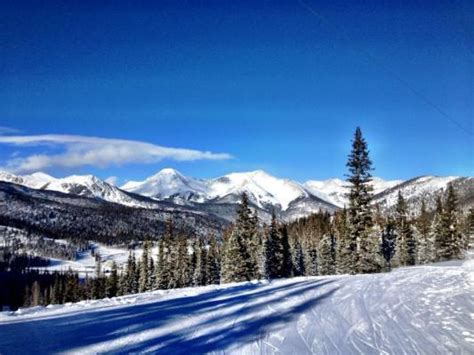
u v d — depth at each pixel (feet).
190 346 29.84
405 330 34.19
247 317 39.50
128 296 57.88
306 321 37.81
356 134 135.33
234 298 51.34
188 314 40.96
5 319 40.45
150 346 29.58
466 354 28.19
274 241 189.78
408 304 44.57
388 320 37.76
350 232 133.80
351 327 35.58
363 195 132.98
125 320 38.06
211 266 221.87
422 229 244.22
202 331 34.06
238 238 167.32
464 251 200.13
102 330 33.99
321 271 227.81
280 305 45.65
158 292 62.64
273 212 193.06
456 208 210.59
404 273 80.69
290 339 31.96
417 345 30.25
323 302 47.21
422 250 225.56
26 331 33.53
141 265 251.80
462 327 34.35
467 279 61.93
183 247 225.76
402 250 227.40
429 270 85.25
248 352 28.78
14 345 29.01
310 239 269.44
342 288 58.54
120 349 28.63
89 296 321.73
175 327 35.29
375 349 29.50
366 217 131.95
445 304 43.57
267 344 30.66
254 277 164.76
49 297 365.40
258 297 51.52
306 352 28.91
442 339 31.48
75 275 395.75
